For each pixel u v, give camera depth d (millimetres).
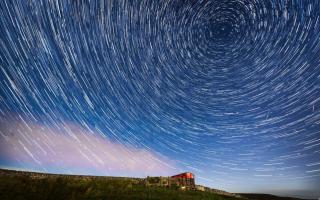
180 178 27562
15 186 13672
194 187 26297
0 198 11391
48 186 14406
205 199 18188
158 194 16828
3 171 22438
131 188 17938
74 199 12406
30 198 11922
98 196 13680
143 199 14234
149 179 25891
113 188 16734
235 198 24062
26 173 23422
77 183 16719
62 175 24484
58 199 12281
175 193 18500
